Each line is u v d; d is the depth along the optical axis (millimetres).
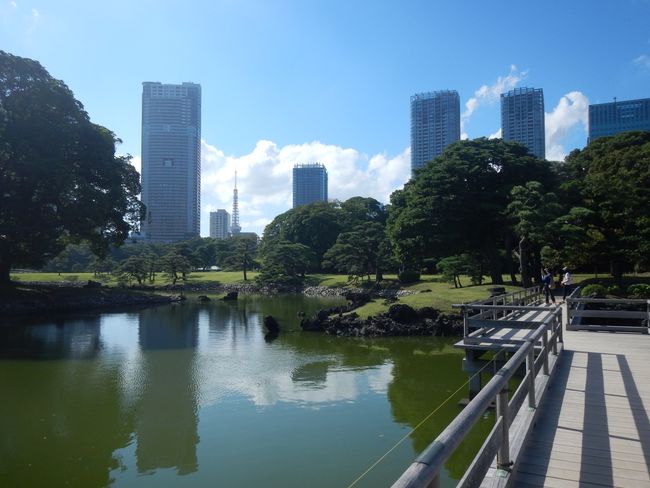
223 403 15461
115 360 22188
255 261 84312
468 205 38531
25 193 41031
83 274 81500
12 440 12516
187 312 42812
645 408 7457
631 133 49188
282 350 24531
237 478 10242
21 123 39031
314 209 87750
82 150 43250
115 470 10711
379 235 59406
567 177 48125
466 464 10477
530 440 6160
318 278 72312
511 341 13570
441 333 27875
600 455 5688
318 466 10734
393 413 14203
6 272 45625
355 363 21250
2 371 20062
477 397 3750
